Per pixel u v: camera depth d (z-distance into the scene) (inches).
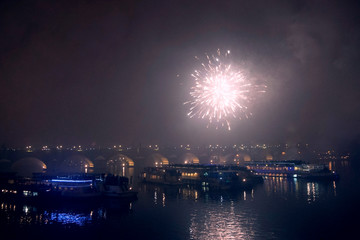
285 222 2423.7
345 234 2127.2
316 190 3983.8
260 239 2041.1
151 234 2188.7
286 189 4111.7
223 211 2815.0
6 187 3457.2
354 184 4554.6
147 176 5103.3
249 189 4151.1
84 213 2795.3
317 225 2338.8
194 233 2188.7
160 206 3056.1
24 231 2277.3
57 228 2347.4
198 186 4488.2
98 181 3472.0
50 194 3203.7
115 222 2496.3
